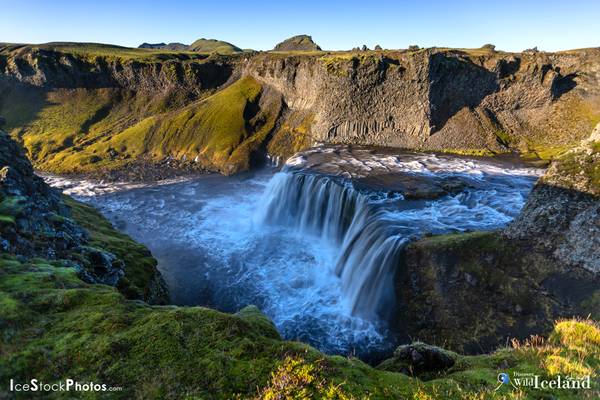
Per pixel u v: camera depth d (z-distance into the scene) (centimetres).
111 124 12850
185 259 4853
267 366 1173
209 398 1060
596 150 2498
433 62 8750
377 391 1130
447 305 3033
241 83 12500
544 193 2770
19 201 2525
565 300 2506
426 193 5209
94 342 1266
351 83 9456
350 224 5072
